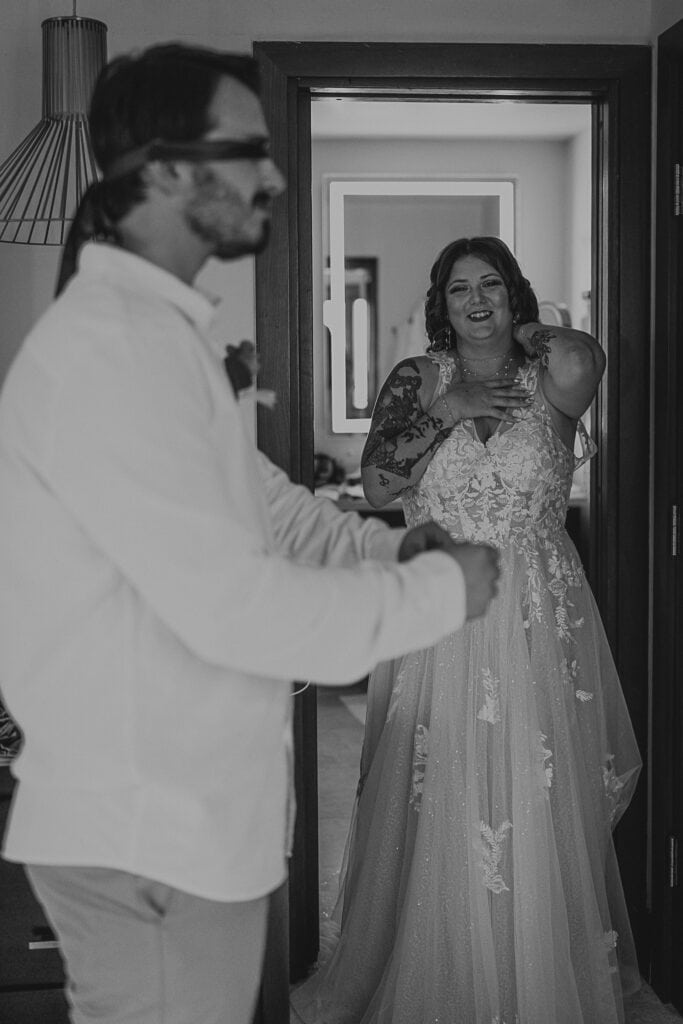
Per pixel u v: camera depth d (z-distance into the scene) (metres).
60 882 1.21
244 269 2.66
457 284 2.50
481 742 2.36
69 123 2.23
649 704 2.79
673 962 2.70
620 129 2.69
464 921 2.36
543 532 2.47
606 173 2.72
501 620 2.39
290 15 2.62
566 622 2.45
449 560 1.17
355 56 2.62
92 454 1.08
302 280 2.75
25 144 2.26
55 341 1.13
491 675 2.38
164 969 1.21
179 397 1.11
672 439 2.64
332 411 5.89
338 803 3.89
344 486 5.69
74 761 1.17
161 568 1.07
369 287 5.82
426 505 2.50
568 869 2.40
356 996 2.56
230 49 2.61
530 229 5.83
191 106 1.17
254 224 1.23
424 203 5.79
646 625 2.78
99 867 1.18
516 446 2.41
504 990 2.34
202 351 1.18
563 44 2.67
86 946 1.23
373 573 1.14
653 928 2.77
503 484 2.41
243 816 1.20
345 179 5.73
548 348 2.41
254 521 1.20
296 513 1.52
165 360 1.12
